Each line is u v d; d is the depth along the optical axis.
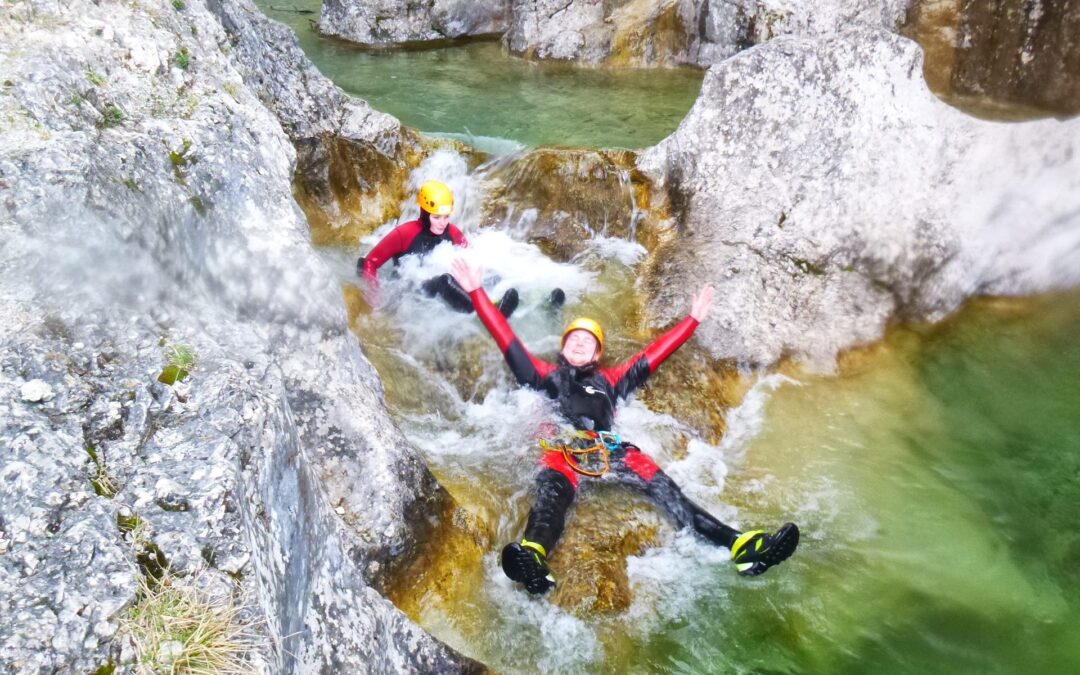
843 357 5.39
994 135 6.02
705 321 5.27
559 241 6.24
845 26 9.48
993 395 5.19
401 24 10.91
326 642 2.56
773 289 5.48
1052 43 8.45
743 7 9.64
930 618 3.72
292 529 2.51
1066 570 3.98
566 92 9.37
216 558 2.07
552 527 3.76
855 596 3.80
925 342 5.64
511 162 6.64
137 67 3.67
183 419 2.40
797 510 4.26
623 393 4.56
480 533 3.80
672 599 3.73
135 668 1.83
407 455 3.59
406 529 3.44
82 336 2.58
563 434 4.21
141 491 2.17
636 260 6.09
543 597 3.63
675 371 4.96
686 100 9.16
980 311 5.96
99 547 1.99
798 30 9.52
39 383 2.33
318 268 3.54
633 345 5.20
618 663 3.43
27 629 1.82
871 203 5.79
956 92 9.21
